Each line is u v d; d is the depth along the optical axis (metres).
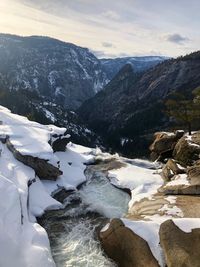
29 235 20.39
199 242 17.77
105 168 37.97
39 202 26.38
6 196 22.47
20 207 22.27
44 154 31.05
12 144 32.31
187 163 35.28
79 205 28.25
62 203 28.25
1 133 34.31
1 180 23.80
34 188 27.98
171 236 18.58
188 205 25.19
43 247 19.78
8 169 28.25
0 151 30.97
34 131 37.25
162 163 42.00
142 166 40.44
